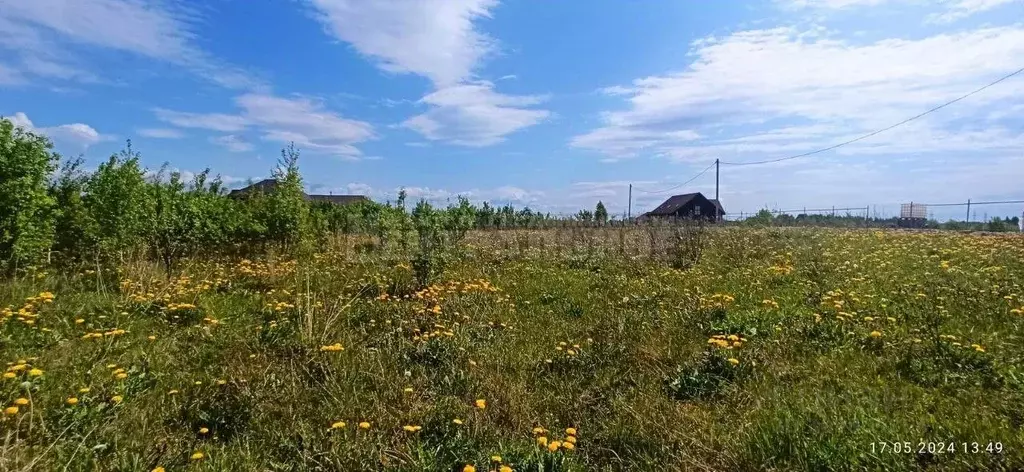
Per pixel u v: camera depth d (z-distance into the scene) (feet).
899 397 13.06
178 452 11.14
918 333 17.74
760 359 16.22
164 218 38.60
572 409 13.66
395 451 11.21
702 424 12.34
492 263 43.04
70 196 38.99
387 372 15.74
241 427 12.55
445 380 15.10
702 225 50.11
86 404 12.59
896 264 34.45
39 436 11.35
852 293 24.09
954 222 98.58
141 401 13.44
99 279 29.14
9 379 14.08
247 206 56.49
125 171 37.04
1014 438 10.37
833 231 71.05
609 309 24.04
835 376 14.69
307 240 48.91
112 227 36.06
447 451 11.23
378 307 23.93
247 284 32.48
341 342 18.60
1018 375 13.75
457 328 20.67
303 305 22.97
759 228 77.20
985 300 21.98
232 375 15.24
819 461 10.20
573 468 10.68
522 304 26.27
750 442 11.16
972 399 12.75
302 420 12.74
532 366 16.81
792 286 28.07
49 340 18.81
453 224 51.42
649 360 17.08
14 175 30.37
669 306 23.72
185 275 34.09
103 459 10.67
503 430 12.48
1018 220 88.02
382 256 45.68
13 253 30.35
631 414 13.11
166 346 18.30
